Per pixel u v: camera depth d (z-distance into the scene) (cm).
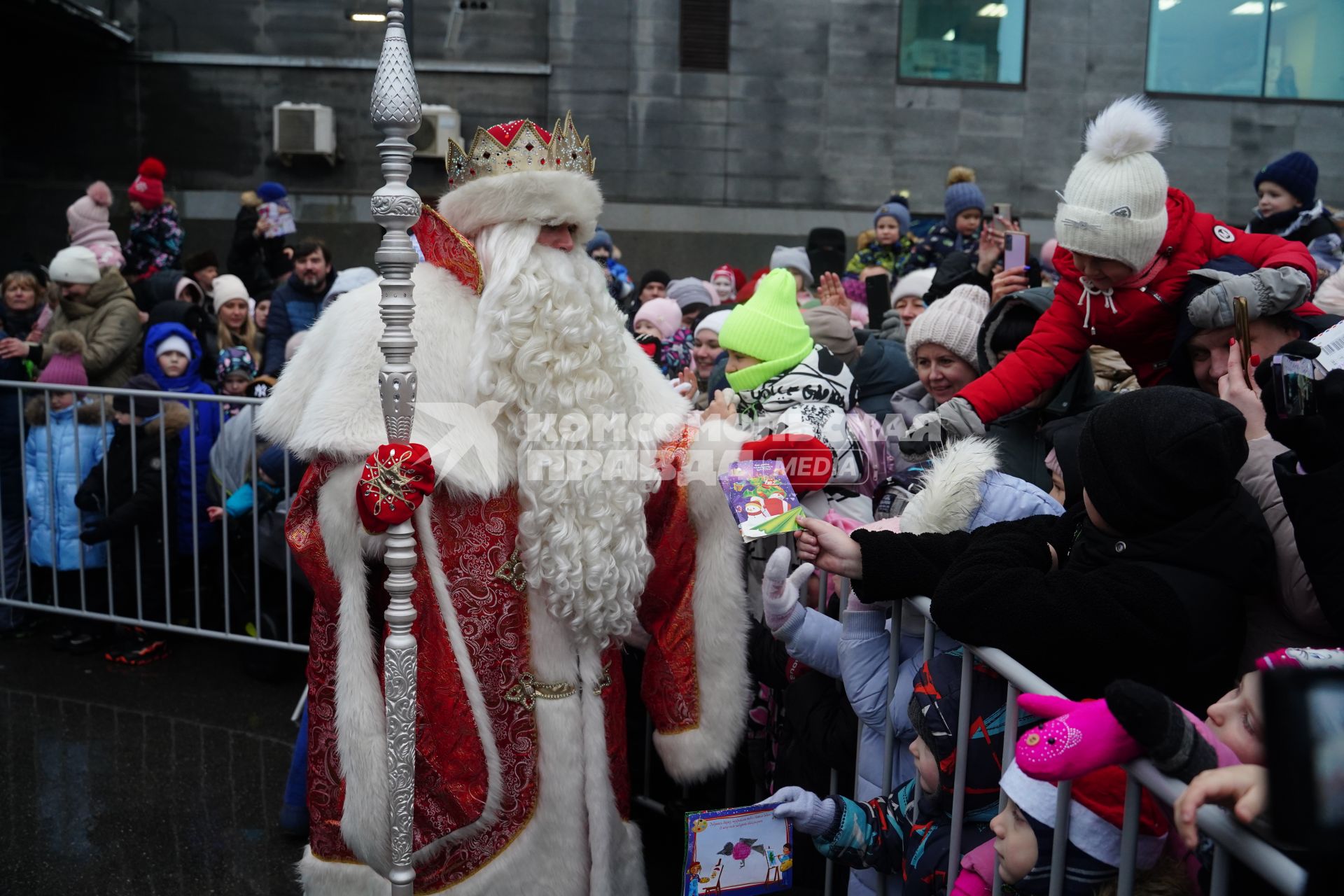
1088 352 286
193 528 461
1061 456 228
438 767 231
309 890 244
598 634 240
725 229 1095
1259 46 1099
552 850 239
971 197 655
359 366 230
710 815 213
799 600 246
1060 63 1099
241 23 1078
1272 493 182
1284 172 465
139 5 1072
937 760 195
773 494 229
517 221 240
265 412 246
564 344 239
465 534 233
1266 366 166
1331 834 95
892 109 1097
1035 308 292
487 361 234
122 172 1086
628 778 257
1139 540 173
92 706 430
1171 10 1096
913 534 213
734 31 1082
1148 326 255
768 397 296
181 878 309
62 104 1077
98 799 355
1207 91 1108
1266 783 101
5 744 395
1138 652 167
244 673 465
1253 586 171
